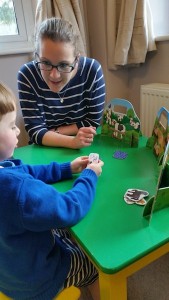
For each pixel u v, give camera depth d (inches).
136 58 65.4
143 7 59.7
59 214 22.4
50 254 26.4
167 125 32.4
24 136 71.6
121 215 24.0
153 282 43.9
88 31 72.3
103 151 38.3
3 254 24.5
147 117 68.4
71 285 27.4
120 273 20.7
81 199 24.8
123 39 63.1
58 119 48.4
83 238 21.5
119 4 63.0
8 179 21.8
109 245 20.6
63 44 36.1
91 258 20.1
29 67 43.5
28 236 24.0
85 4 69.1
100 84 47.1
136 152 37.3
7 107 23.9
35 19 64.3
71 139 40.5
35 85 44.0
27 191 21.8
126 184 28.9
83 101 48.4
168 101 61.4
